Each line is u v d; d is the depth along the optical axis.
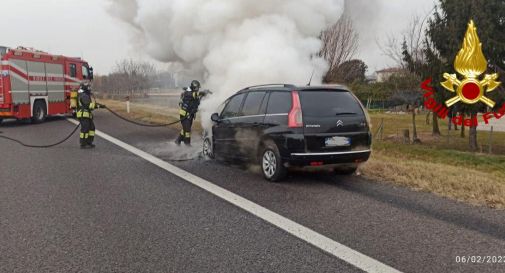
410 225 4.38
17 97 15.31
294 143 6.03
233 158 7.53
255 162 6.93
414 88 16.16
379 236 4.07
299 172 7.18
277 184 6.32
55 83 17.78
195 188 6.09
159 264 3.48
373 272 3.31
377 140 15.51
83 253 3.71
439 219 4.56
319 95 6.31
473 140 14.21
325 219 4.61
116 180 6.63
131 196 5.65
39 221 4.59
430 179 6.34
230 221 4.58
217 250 3.77
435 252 3.68
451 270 3.33
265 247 3.83
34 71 16.31
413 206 5.07
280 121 6.28
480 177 6.56
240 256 3.64
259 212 4.89
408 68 15.79
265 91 6.91
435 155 11.73
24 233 4.22
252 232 4.23
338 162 6.22
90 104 10.17
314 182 6.45
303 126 6.04
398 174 6.73
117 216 4.77
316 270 3.35
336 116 6.23
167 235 4.16
